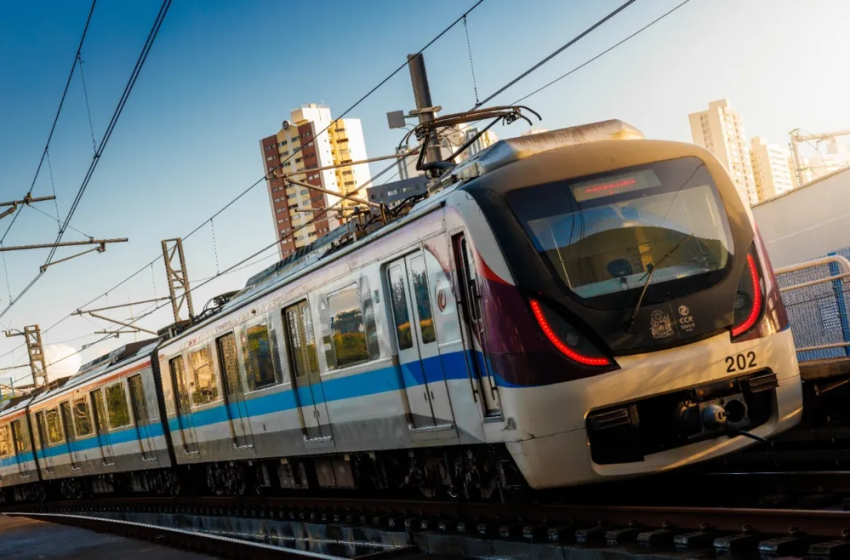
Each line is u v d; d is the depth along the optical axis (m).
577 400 7.39
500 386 7.77
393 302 9.67
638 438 7.66
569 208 7.84
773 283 8.03
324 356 11.38
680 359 7.50
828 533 5.82
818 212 16.45
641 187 7.98
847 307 10.40
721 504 7.59
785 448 9.62
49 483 30.20
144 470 21.27
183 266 29.03
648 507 7.10
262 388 13.46
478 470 9.11
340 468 12.35
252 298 13.48
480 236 7.87
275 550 9.80
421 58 21.09
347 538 10.45
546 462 7.50
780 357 7.88
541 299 7.55
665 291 7.62
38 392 29.98
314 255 12.05
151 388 18.89
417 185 23.06
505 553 7.50
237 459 15.21
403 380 9.64
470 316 8.23
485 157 8.49
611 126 8.72
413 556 8.49
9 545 15.84
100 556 12.68
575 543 7.13
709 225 7.95
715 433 7.71
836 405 9.33
